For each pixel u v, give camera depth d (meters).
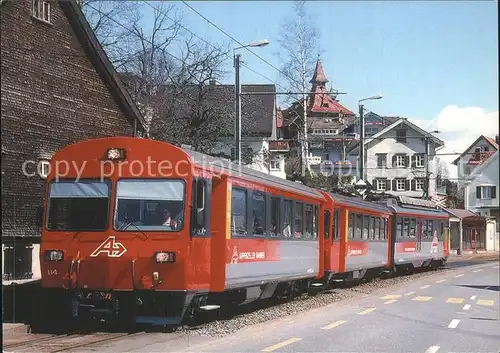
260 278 14.82
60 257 11.73
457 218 62.59
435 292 22.09
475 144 66.62
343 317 14.82
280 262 16.27
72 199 11.92
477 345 11.20
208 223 12.40
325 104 73.12
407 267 32.75
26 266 20.25
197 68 37.25
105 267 11.54
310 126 48.34
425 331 12.75
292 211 17.33
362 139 33.22
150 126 35.25
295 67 42.78
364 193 31.34
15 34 19.61
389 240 29.34
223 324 13.01
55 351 9.72
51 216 11.94
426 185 44.56
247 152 44.03
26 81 20.00
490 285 25.55
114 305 11.50
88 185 11.91
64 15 21.64
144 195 11.67
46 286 11.81
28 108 20.05
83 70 22.50
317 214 19.70
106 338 11.05
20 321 12.68
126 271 11.46
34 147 20.25
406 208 31.80
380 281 27.62
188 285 11.48
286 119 53.94
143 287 11.41
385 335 12.07
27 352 9.63
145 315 11.59
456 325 13.80
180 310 11.48
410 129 63.59
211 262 12.80
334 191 24.31
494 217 67.56
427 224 35.09
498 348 10.93
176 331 11.98
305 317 14.80
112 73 23.34
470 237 69.31
